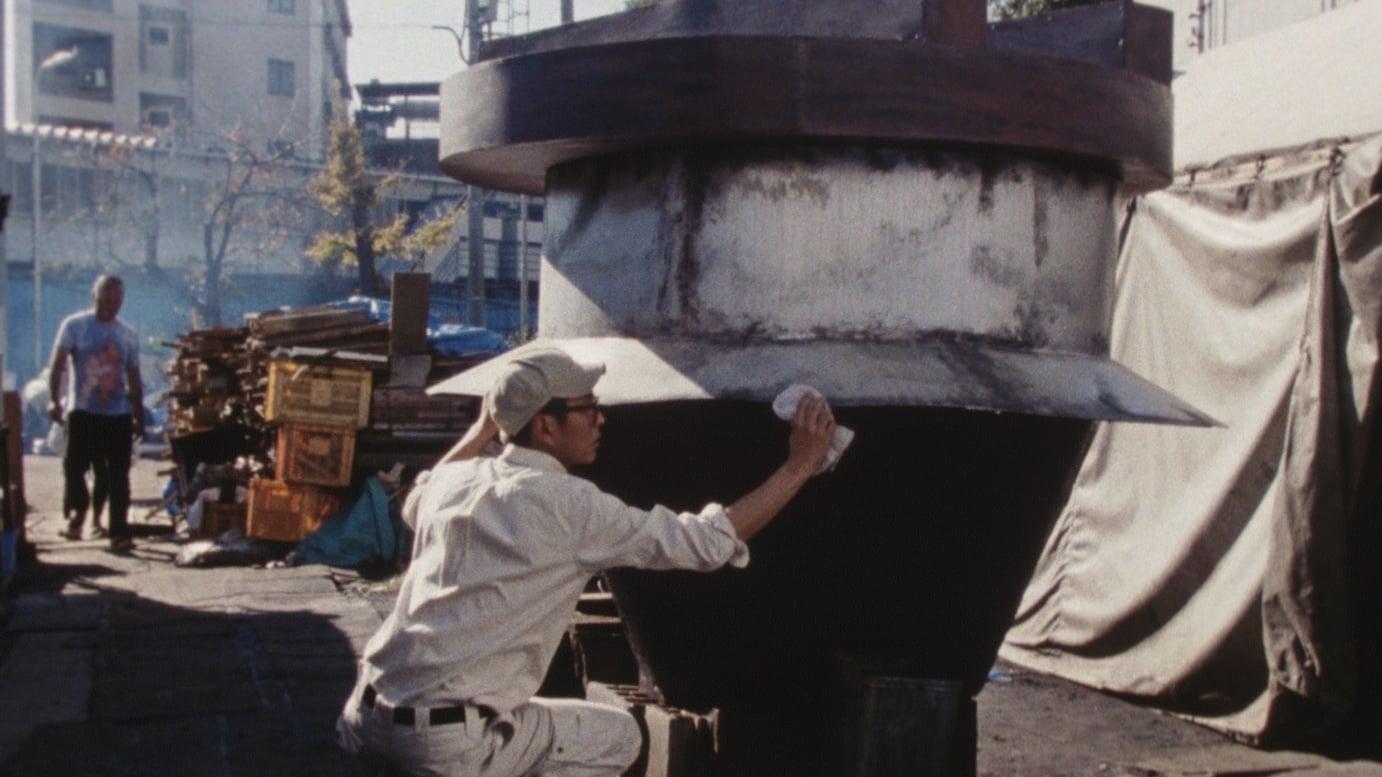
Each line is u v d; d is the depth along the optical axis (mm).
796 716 3574
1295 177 5379
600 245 3564
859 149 3273
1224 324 5703
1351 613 5082
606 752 3172
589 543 2957
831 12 3641
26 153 35438
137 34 47625
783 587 3420
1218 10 8820
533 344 3732
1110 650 6180
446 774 2906
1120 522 6160
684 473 3416
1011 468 3387
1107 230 3666
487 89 3523
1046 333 3443
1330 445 5070
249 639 6969
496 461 3086
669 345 3355
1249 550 5461
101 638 6980
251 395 10367
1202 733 5539
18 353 35469
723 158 3318
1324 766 5039
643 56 3240
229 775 4754
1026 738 5395
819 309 3285
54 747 5043
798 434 3045
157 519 12227
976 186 3332
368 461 9828
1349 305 5078
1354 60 5664
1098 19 3842
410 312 9953
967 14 3375
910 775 3283
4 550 8062
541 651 3023
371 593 8445
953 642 3559
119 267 33062
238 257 34156
